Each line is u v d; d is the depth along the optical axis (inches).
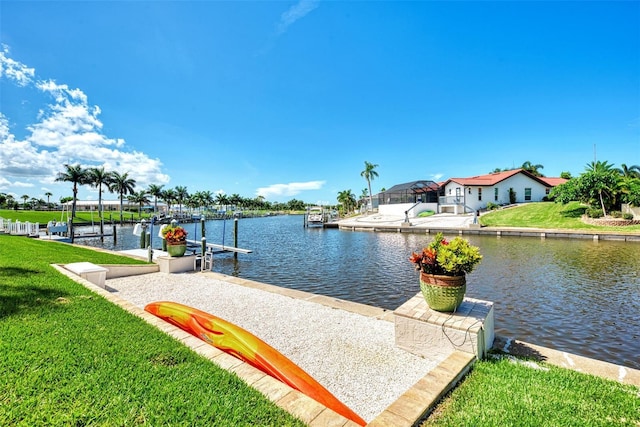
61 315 154.7
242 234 1248.8
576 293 331.9
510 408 96.6
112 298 197.0
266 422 79.7
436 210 1462.8
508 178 1364.4
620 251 567.5
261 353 121.5
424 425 88.4
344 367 141.7
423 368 140.0
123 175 1945.1
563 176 1731.1
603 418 92.0
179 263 376.2
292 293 275.6
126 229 1652.3
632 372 127.3
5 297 177.8
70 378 96.0
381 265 527.5
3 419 74.7
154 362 111.3
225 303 245.0
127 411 81.2
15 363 101.9
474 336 134.1
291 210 4958.2
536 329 245.0
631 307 287.1
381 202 1796.3
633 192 824.3
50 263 310.3
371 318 209.0
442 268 156.9
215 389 94.5
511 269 449.7
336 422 80.7
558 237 763.4
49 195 3464.6
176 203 2908.5
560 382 114.7
